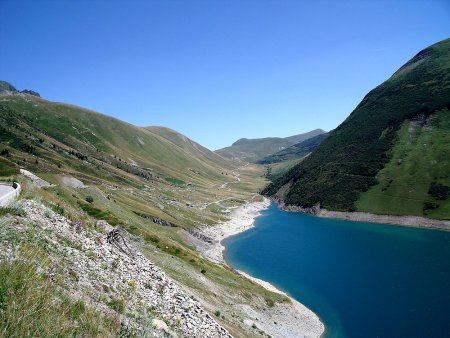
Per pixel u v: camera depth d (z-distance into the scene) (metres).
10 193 23.94
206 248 119.00
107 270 20.28
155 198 182.25
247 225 176.12
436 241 128.62
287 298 72.69
